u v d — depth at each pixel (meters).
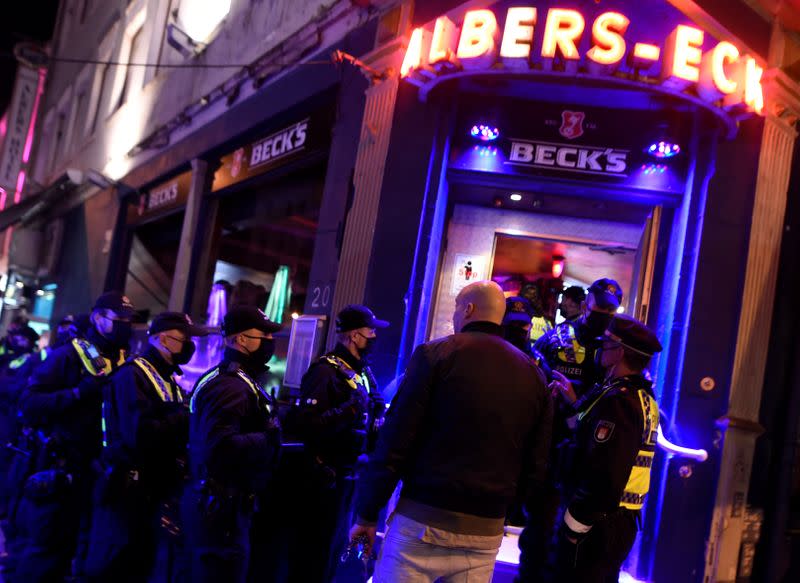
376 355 5.53
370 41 6.42
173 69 11.29
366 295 5.68
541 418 2.85
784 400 5.61
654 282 5.69
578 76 5.20
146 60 12.78
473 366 2.71
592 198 5.79
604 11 5.34
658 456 5.19
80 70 17.38
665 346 5.42
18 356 8.00
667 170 5.56
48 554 4.18
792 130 5.67
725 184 5.47
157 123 11.56
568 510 3.20
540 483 2.82
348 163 6.43
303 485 3.97
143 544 3.82
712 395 5.28
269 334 3.58
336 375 4.05
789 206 5.71
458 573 2.67
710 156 5.50
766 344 5.44
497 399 2.68
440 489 2.61
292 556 4.01
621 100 5.46
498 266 6.32
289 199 7.94
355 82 6.57
